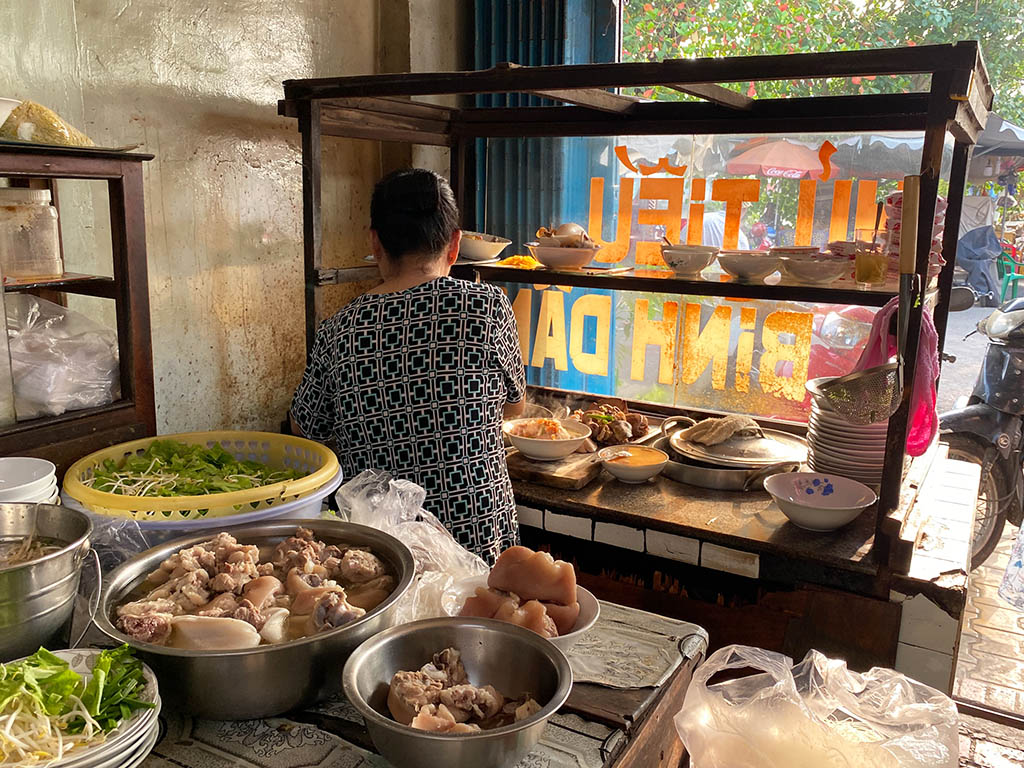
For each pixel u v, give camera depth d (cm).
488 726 98
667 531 214
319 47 295
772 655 116
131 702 87
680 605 221
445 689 97
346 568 119
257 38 269
